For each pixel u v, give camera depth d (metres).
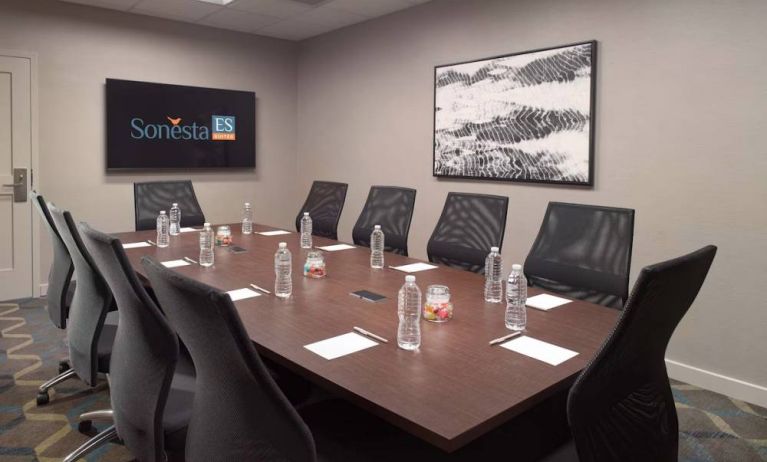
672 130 3.08
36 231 4.64
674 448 1.52
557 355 1.57
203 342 1.13
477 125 4.13
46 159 4.64
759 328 2.81
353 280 2.46
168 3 4.65
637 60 3.20
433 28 4.48
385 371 1.44
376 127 5.11
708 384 3.02
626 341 1.24
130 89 4.96
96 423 2.54
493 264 2.51
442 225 3.28
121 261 1.47
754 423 2.64
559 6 3.57
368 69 5.15
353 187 5.43
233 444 1.22
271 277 2.49
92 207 4.90
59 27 4.60
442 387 1.34
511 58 3.85
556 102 3.60
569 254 2.55
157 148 5.16
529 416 1.67
